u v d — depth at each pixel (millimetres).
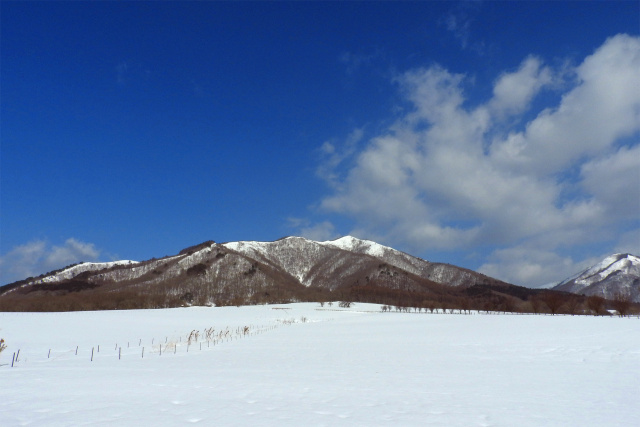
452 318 82688
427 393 16625
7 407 13961
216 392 16797
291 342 45750
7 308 153875
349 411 13477
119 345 44156
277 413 13180
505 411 13438
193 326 78188
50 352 37844
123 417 12609
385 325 72562
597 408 13789
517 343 36750
